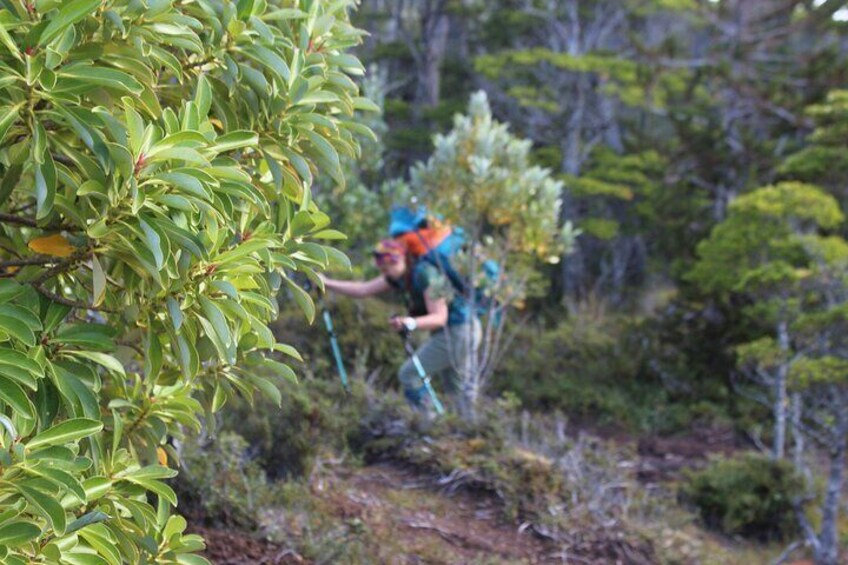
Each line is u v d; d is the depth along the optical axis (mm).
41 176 2160
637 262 21891
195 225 2463
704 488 9148
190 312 2498
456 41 25359
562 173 19375
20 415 2207
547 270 19078
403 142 19391
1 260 2680
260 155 2885
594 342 13883
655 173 18344
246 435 6051
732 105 19484
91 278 2576
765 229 10484
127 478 2672
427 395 7684
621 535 6402
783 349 8688
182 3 2656
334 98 2828
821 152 11930
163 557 2928
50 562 2379
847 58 18766
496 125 7469
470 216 7320
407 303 7602
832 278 8828
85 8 2111
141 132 2232
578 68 18969
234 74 2662
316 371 8430
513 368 12930
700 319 13625
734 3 21266
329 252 2879
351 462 6699
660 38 26000
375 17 22688
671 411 12750
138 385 2900
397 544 5582
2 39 2066
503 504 6426
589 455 7445
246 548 4973
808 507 9273
